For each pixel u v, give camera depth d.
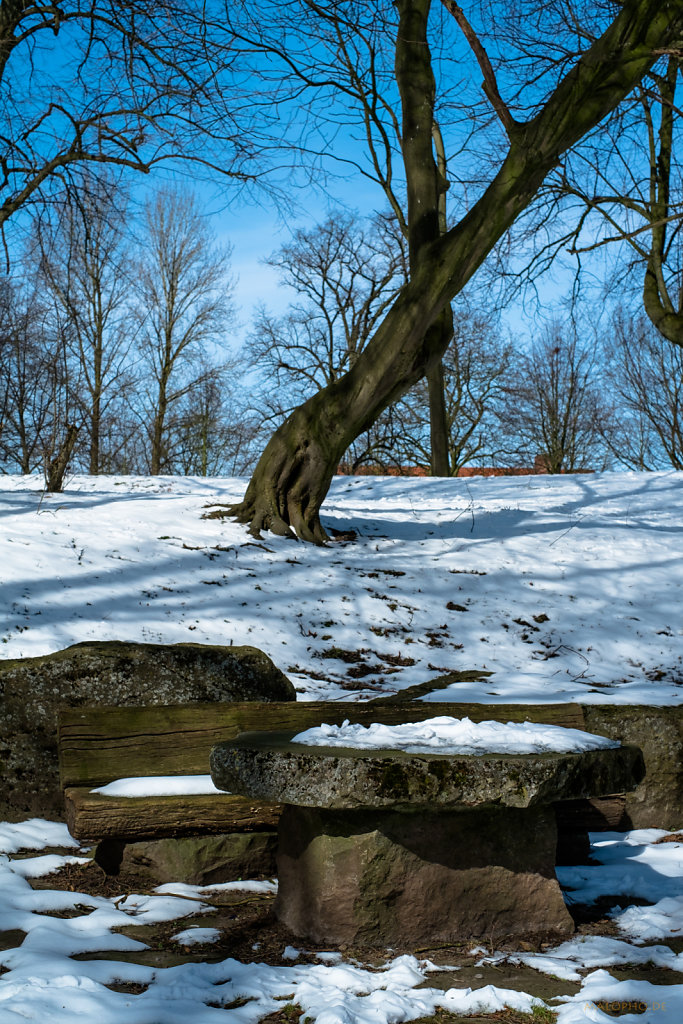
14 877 4.82
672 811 6.27
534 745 4.29
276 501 14.72
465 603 12.97
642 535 16.20
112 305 37.34
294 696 6.50
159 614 11.02
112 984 3.54
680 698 6.96
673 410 39.31
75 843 5.59
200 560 13.02
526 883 4.33
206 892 4.85
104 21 14.20
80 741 5.15
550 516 17.94
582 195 19.39
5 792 5.89
